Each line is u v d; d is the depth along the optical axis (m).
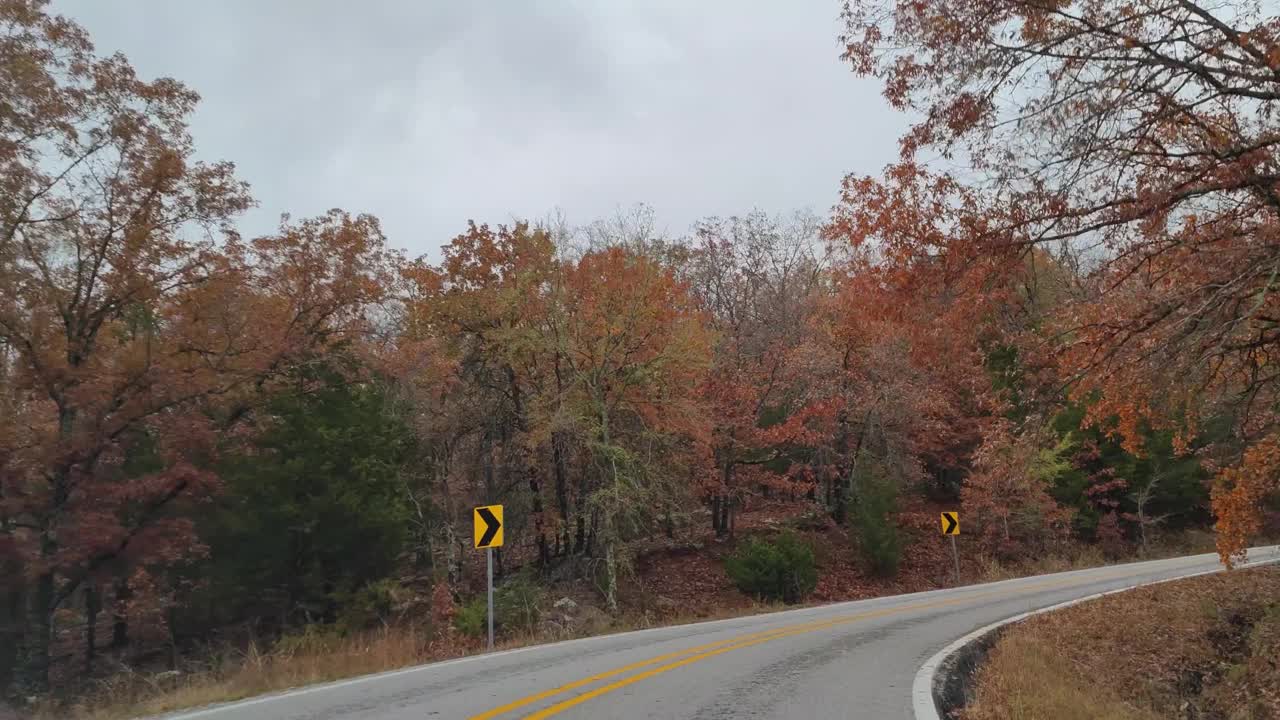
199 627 26.50
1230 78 10.43
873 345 30.50
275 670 11.23
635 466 26.62
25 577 18.59
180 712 8.28
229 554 23.72
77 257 19.72
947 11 10.67
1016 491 32.16
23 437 18.34
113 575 19.53
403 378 30.27
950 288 12.20
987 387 15.68
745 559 28.33
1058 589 21.45
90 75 19.09
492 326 27.86
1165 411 12.30
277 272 26.11
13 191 17.94
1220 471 14.52
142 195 20.12
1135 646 14.31
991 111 11.03
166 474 19.45
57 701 14.39
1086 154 10.47
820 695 8.37
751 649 11.98
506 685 9.12
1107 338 12.14
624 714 7.45
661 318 26.58
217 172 21.03
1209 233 11.53
